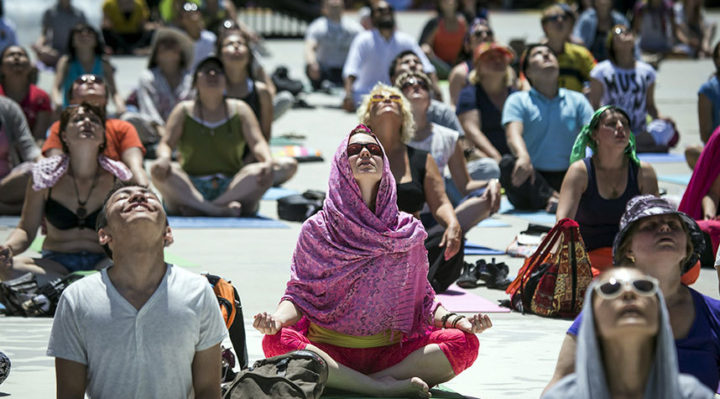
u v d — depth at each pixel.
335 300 11.11
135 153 18.02
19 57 24.50
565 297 14.17
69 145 15.14
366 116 14.80
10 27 42.34
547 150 22.45
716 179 16.59
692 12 59.62
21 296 14.13
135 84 43.81
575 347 8.33
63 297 8.62
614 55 27.50
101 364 8.56
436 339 11.05
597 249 15.26
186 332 8.61
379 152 11.14
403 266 11.06
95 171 15.35
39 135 25.00
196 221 21.17
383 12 36.94
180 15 37.53
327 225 11.14
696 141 32.34
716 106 22.97
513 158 22.28
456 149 18.16
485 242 19.25
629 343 6.47
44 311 14.16
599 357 6.52
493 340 13.13
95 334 8.51
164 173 21.38
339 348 11.11
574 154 15.52
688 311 9.67
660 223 9.88
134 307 8.57
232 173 22.20
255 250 18.48
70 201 15.25
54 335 8.62
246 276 16.31
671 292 9.80
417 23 77.12
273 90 32.59
